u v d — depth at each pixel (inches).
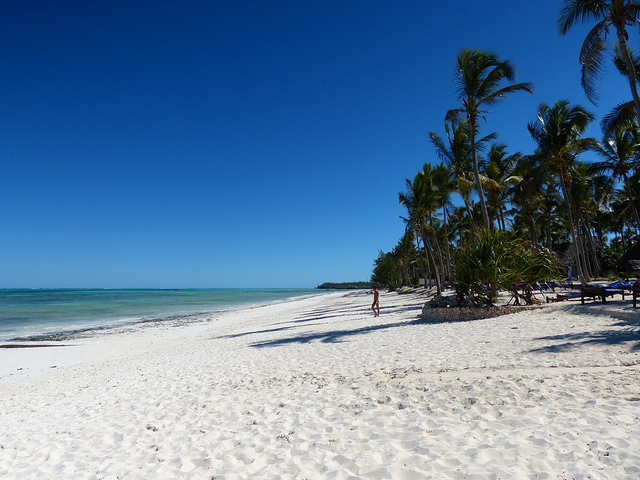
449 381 258.4
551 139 993.5
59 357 653.3
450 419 199.9
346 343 475.5
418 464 155.6
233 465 175.2
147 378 391.5
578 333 374.9
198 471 171.3
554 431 170.7
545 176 1023.6
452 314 589.0
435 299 668.1
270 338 619.5
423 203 1182.9
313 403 249.4
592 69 609.6
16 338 932.0
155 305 2320.4
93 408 298.4
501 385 237.3
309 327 747.4
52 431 253.8
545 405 202.4
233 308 2022.6
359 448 178.7
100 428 247.9
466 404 217.8
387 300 1632.6
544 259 609.6
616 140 1141.7
